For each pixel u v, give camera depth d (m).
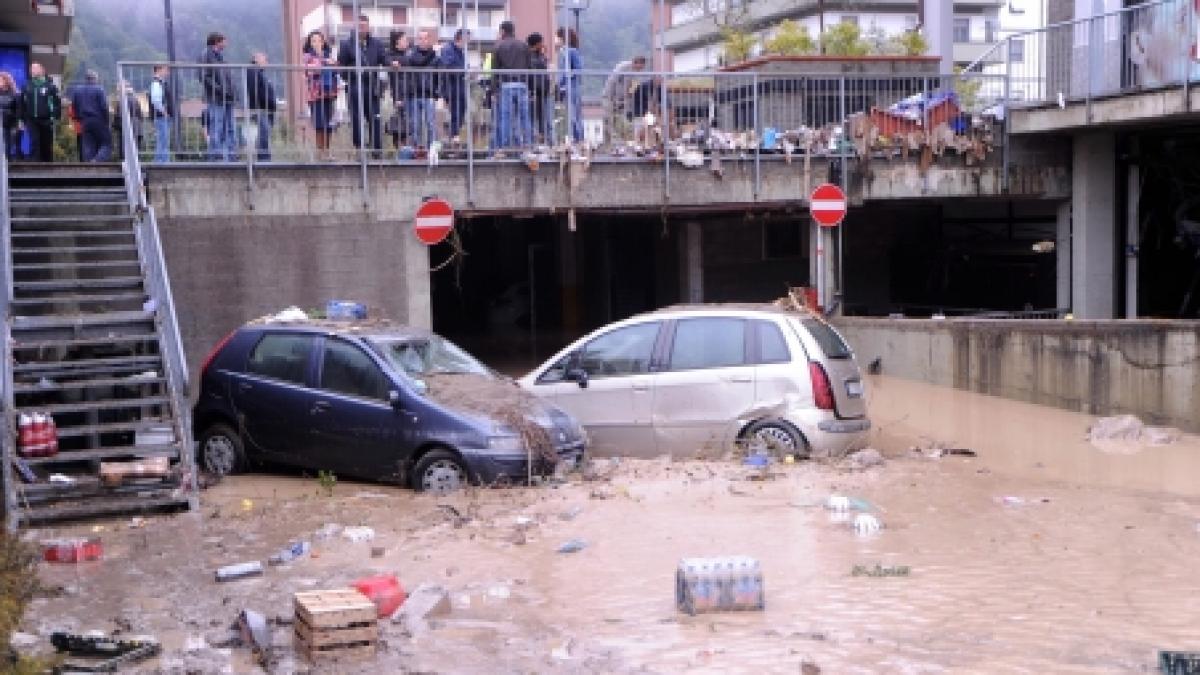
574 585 7.30
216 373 12.05
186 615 7.03
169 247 15.21
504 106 17.19
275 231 15.70
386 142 16.72
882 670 5.67
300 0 47.16
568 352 12.18
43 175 15.22
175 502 10.09
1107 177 20.77
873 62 22.14
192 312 15.31
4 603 6.39
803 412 11.18
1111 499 9.62
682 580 6.67
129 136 15.15
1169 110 17.84
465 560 7.98
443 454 10.52
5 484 10.08
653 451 11.66
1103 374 13.82
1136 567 7.49
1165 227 21.31
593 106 22.08
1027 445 12.47
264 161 15.67
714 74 18.88
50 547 8.44
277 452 11.57
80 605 7.30
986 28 67.75
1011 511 9.15
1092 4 20.81
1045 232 23.53
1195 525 8.64
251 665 6.03
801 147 19.00
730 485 10.05
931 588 7.03
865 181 19.48
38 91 17.64
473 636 6.38
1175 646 5.97
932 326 16.77
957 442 12.71
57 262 14.52
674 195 18.06
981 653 5.89
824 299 19.12
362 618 6.11
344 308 12.78
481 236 30.47
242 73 15.55
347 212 16.05
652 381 11.66
